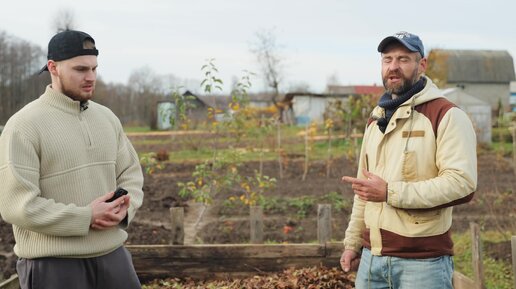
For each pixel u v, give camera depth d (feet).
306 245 19.62
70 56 10.80
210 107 30.50
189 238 28.84
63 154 10.84
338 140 72.90
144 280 19.63
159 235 27.12
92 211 10.70
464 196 10.14
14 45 138.31
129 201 11.35
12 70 136.98
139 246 19.63
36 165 10.57
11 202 10.28
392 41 10.81
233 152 29.19
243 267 19.65
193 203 39.09
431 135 10.55
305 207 35.40
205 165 27.94
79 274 11.01
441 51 112.27
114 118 12.42
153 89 183.83
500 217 29.86
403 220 10.66
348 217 31.53
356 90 145.48
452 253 10.91
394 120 10.93
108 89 185.16
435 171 10.62
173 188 45.32
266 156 64.95
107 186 11.55
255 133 42.91
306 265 19.63
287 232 29.76
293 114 142.61
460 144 10.22
